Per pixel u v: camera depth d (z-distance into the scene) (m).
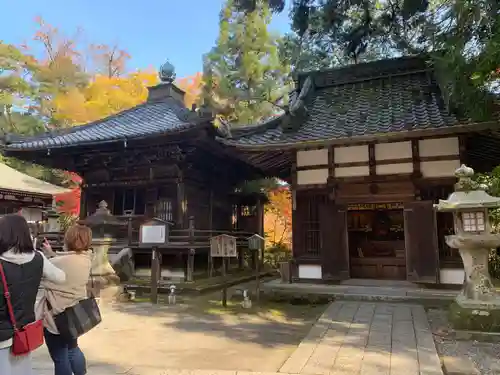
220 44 17.14
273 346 5.76
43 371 4.47
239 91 16.75
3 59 21.52
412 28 9.95
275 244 20.23
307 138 9.50
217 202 15.28
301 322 7.44
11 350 2.56
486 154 11.07
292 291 9.32
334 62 14.69
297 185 10.27
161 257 11.84
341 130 9.68
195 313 8.14
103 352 5.38
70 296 3.41
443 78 7.93
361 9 9.92
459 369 4.54
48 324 3.35
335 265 9.59
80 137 13.70
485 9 6.16
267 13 17.03
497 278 11.55
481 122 7.87
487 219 6.22
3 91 21.69
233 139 10.27
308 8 9.45
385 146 9.66
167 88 17.05
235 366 4.80
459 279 8.68
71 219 17.95
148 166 13.45
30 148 13.56
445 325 6.62
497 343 5.60
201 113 11.27
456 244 6.31
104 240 9.23
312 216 10.19
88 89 23.42
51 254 3.87
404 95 10.90
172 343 5.87
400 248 11.97
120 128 14.24
